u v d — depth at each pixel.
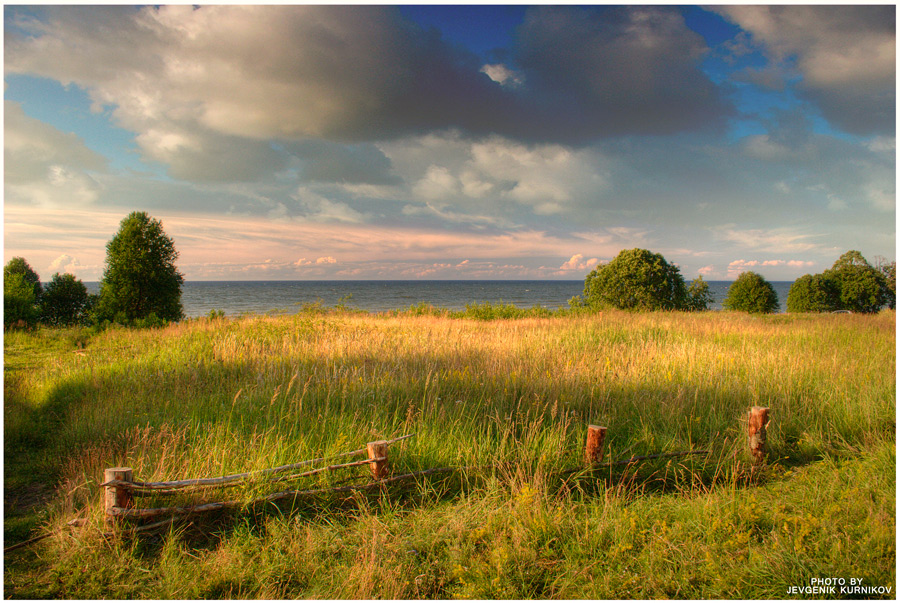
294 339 11.84
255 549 3.24
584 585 2.89
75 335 15.19
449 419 5.31
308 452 4.50
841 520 3.35
